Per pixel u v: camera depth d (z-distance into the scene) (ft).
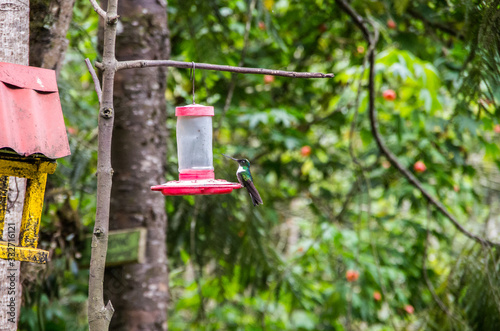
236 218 33.14
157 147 25.89
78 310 39.42
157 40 25.55
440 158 37.06
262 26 38.37
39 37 19.13
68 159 26.96
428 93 31.83
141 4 25.16
